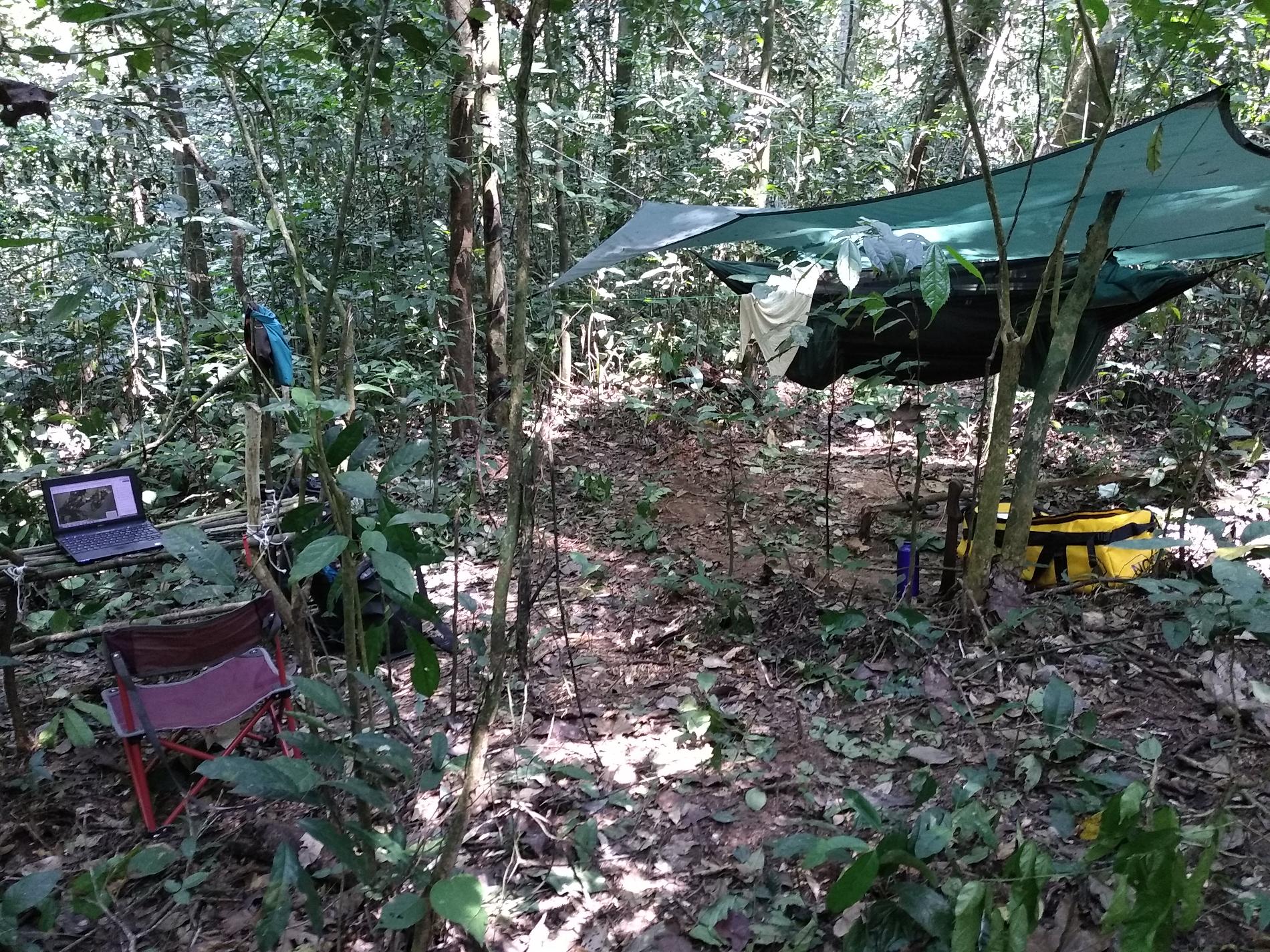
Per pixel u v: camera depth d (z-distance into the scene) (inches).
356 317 247.8
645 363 318.0
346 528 77.3
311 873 96.2
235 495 186.7
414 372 239.6
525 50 72.1
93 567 113.4
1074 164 121.8
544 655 142.3
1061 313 132.6
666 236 138.3
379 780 86.8
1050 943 78.2
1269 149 113.5
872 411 191.9
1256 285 199.2
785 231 158.4
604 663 141.3
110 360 277.9
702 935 84.7
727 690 130.0
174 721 105.1
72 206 264.1
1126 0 123.0
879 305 126.8
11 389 279.4
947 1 99.6
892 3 445.1
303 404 71.9
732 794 106.7
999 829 93.8
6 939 70.4
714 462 254.1
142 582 173.5
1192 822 88.6
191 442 229.5
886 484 235.5
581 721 124.2
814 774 108.6
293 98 242.7
